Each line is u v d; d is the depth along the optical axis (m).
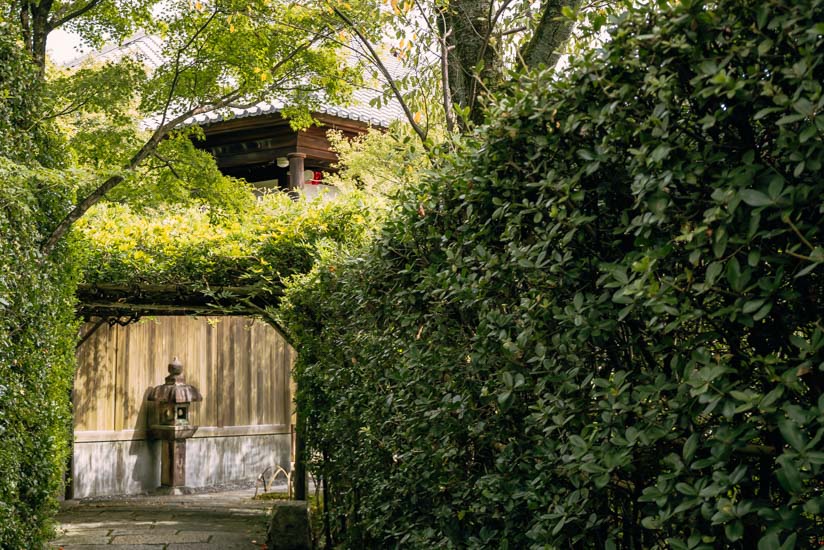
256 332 14.37
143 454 12.78
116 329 12.59
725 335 1.77
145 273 8.99
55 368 6.79
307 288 6.59
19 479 5.85
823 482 1.64
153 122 12.67
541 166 2.50
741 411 1.63
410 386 3.72
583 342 2.24
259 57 8.41
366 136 11.33
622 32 2.01
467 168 2.96
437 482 3.46
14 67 6.12
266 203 9.68
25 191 5.43
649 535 2.21
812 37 1.52
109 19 8.80
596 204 2.28
